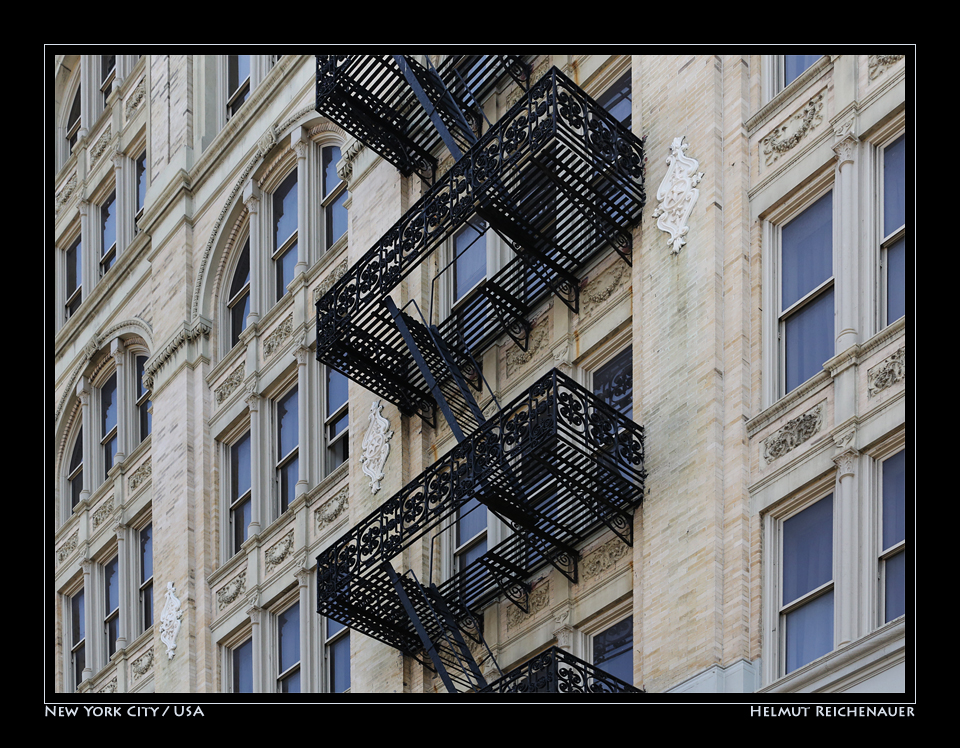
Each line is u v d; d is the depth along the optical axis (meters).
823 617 25.83
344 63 36.03
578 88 30.47
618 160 30.36
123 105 51.66
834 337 27.08
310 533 37.75
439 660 30.89
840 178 27.41
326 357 34.59
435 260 36.16
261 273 42.16
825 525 26.23
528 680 27.80
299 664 37.53
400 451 35.12
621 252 30.73
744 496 27.19
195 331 43.75
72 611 48.19
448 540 33.66
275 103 42.72
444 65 36.25
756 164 29.16
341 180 40.59
